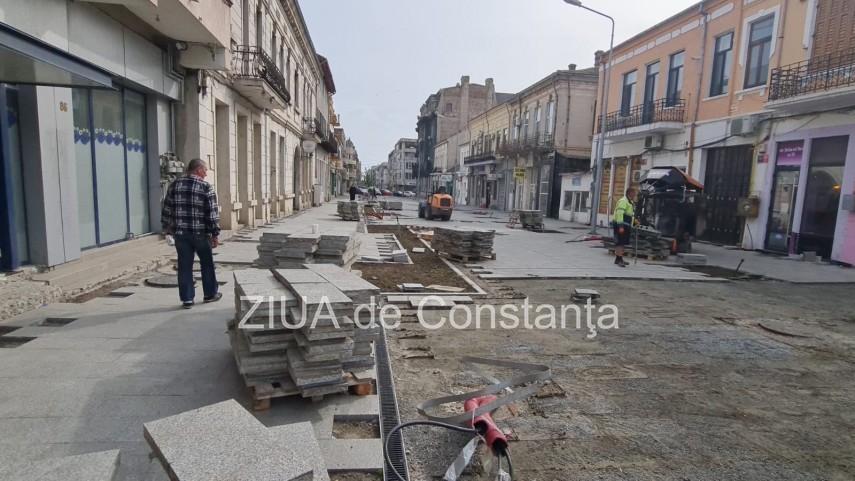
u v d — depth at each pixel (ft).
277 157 66.80
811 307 25.81
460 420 10.71
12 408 10.66
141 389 11.81
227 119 42.52
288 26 71.15
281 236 21.50
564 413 12.66
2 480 5.36
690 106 57.98
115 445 9.43
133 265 25.32
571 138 98.37
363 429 11.07
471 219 90.84
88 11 22.24
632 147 69.41
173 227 18.51
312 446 6.52
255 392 11.08
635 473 10.05
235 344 12.46
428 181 248.11
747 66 50.06
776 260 42.29
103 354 13.91
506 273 32.60
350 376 12.26
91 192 25.05
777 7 45.62
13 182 18.92
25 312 17.38
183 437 6.35
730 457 10.77
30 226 19.77
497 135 137.08
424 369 15.29
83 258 23.20
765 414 12.96
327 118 153.38
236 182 45.57
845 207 38.91
